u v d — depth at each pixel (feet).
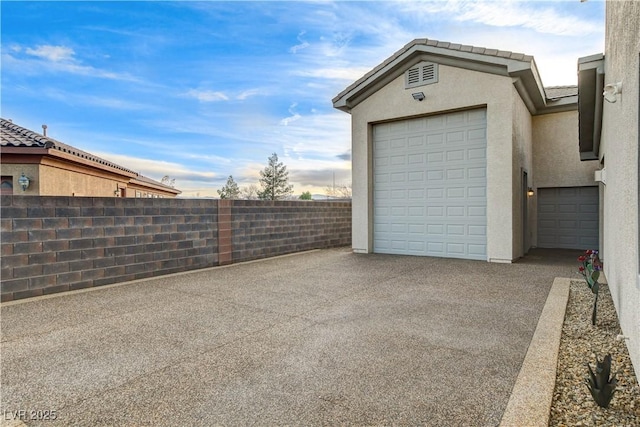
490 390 8.77
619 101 12.47
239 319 14.60
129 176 59.16
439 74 29.25
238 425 7.49
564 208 37.55
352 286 20.40
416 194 31.58
